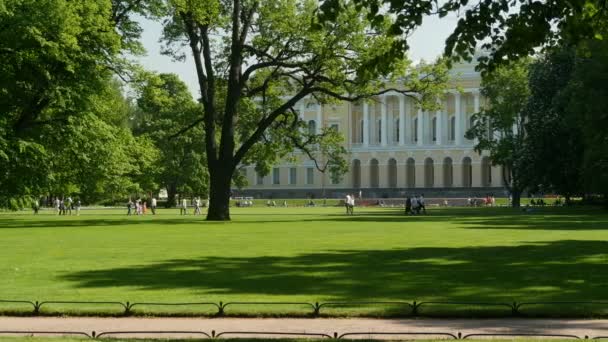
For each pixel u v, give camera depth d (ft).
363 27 181.06
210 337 43.45
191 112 271.69
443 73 195.72
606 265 78.79
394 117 521.24
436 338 42.65
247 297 57.57
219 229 150.51
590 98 199.62
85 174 181.57
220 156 198.08
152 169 323.37
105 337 42.83
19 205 166.09
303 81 196.65
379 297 57.57
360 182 526.16
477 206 361.51
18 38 147.33
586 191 253.44
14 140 152.15
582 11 49.83
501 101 303.68
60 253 93.66
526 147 264.11
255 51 195.52
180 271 74.23
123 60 166.40
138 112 384.27
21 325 47.78
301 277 69.46
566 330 45.27
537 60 275.59
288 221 190.19
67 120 162.50
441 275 70.64
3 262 82.43
